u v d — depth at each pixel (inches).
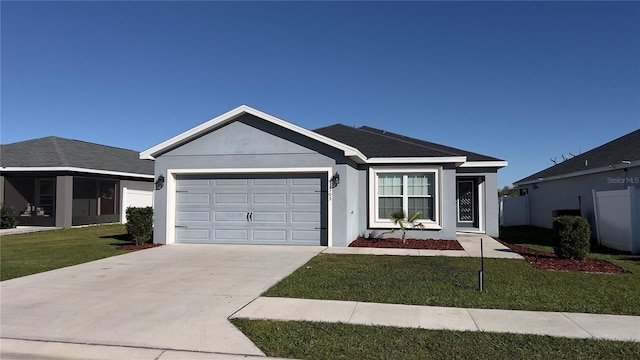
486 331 215.8
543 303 265.1
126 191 1002.1
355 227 577.6
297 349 195.2
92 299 283.0
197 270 377.4
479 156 692.7
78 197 886.4
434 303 265.6
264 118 527.5
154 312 253.1
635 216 500.4
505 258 430.9
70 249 514.6
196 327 226.1
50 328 227.6
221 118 532.7
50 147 918.4
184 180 560.7
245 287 312.5
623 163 567.2
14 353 198.7
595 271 365.1
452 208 571.2
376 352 191.0
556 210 749.9
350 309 254.7
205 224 553.0
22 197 888.3
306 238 531.5
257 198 543.8
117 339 211.2
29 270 381.1
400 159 572.1
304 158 527.5
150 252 482.9
